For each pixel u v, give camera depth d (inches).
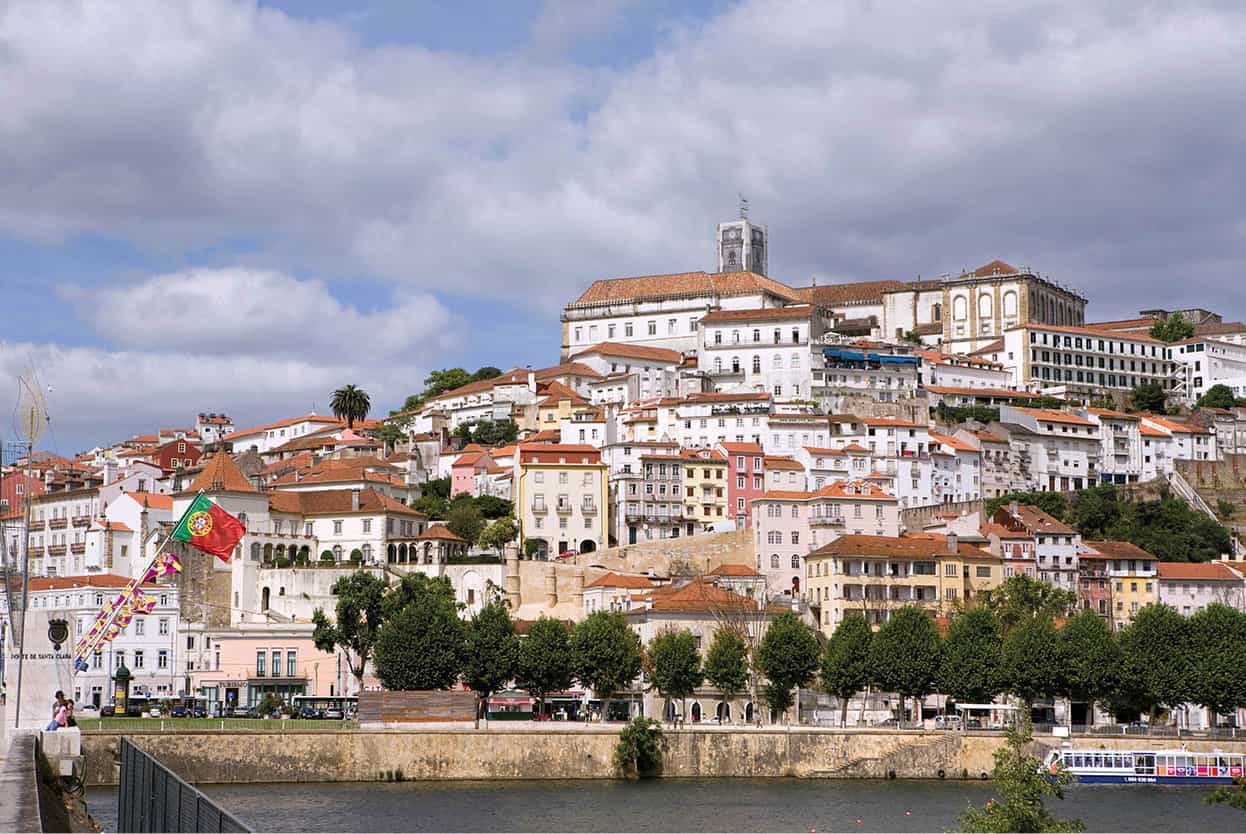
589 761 7239.2
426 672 7667.3
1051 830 3939.5
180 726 6919.3
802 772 7431.1
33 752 3302.2
